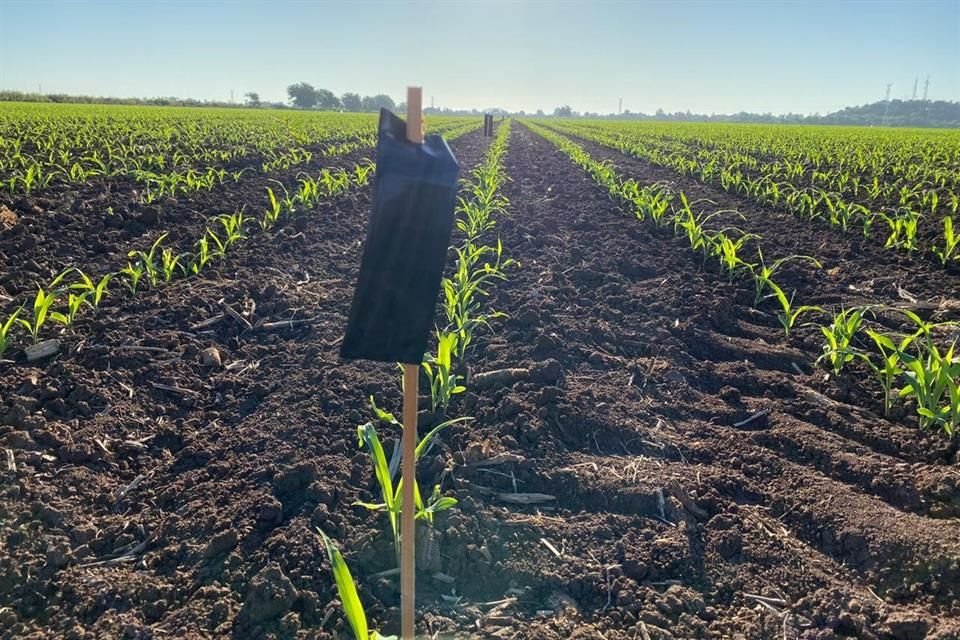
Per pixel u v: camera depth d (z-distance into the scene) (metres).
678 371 4.89
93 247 7.26
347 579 2.05
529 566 2.93
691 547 3.10
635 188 10.42
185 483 3.49
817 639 2.57
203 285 6.30
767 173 15.59
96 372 4.55
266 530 3.09
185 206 9.27
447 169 1.78
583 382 4.66
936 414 3.87
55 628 2.57
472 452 3.69
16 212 8.02
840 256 7.77
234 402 4.41
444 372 4.07
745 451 3.87
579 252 7.95
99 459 3.66
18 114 25.08
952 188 12.37
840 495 3.38
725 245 6.76
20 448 3.64
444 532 3.08
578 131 39.25
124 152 13.17
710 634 2.61
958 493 3.36
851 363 5.05
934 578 2.78
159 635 2.51
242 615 2.60
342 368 4.77
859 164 16.50
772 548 3.08
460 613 2.70
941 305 6.07
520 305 6.17
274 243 7.93
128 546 3.05
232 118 33.78
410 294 1.83
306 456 3.66
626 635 2.61
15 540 2.99
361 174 12.24
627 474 3.58
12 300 5.62
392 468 3.60
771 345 5.52
